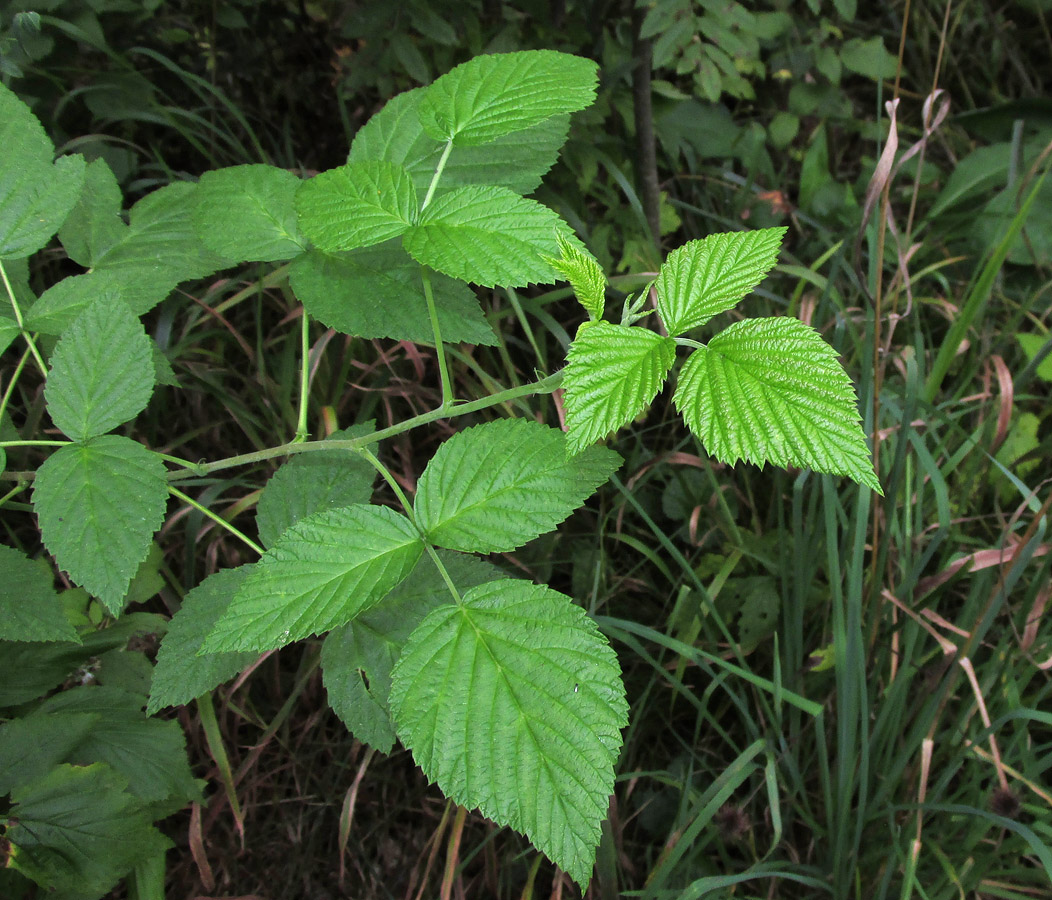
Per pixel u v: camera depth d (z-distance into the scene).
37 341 0.51
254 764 0.54
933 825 0.52
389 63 0.63
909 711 0.54
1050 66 0.98
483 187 0.31
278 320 0.66
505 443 0.31
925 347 0.74
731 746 0.55
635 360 0.26
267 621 0.27
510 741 0.26
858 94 0.95
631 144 0.77
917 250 0.78
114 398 0.30
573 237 0.29
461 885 0.52
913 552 0.57
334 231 0.31
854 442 0.24
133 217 0.39
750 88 0.81
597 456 0.30
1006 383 0.59
